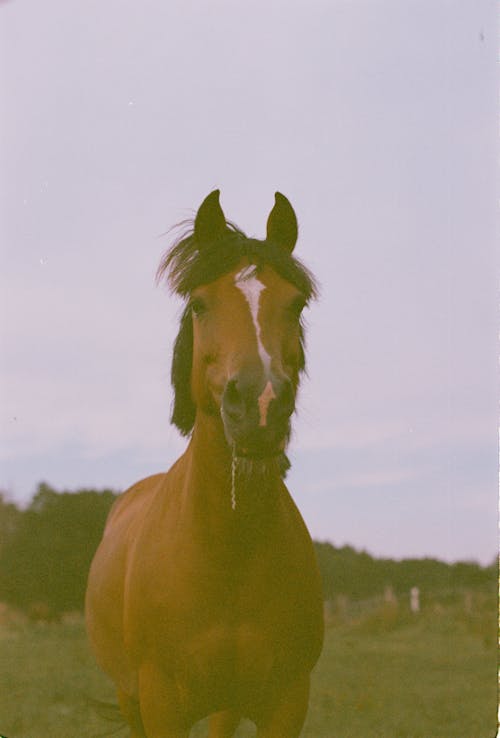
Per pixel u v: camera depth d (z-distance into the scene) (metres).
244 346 2.04
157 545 2.37
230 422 1.99
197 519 2.26
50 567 15.22
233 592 2.23
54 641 10.58
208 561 2.23
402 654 8.52
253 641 2.25
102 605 2.90
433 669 7.48
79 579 15.20
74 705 5.96
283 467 2.45
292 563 2.30
